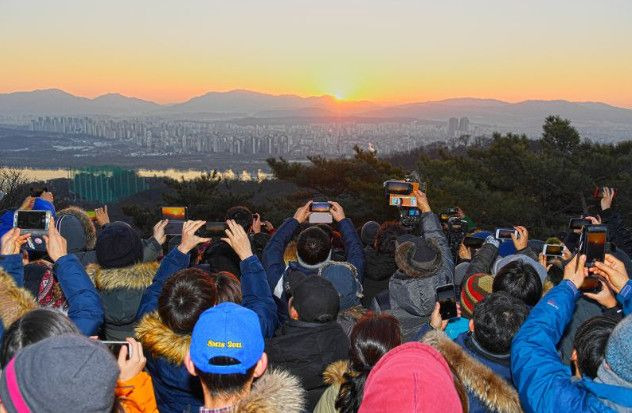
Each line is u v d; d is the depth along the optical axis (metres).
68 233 4.81
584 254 3.07
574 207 20.62
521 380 2.48
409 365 1.96
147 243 4.68
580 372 2.60
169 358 3.05
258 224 6.19
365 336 2.71
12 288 3.08
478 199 18.72
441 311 3.22
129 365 2.61
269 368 3.23
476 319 2.89
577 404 2.26
